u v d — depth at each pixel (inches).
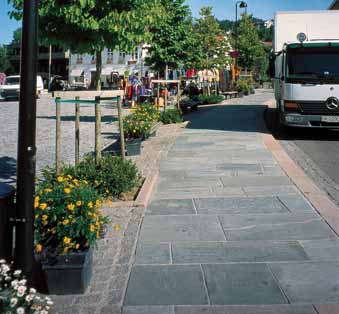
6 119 824.9
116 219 251.3
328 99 542.6
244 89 1652.3
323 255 198.2
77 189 182.5
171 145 501.0
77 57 2610.7
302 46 559.8
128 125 456.4
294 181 326.0
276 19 640.4
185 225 239.3
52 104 1275.8
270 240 216.4
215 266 188.9
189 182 331.9
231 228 233.5
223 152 450.3
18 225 143.2
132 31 544.1
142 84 1218.0
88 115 916.0
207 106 1109.1
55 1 508.7
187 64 1049.5
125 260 196.5
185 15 938.1
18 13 521.7
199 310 155.0
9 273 144.1
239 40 1993.1
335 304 157.6
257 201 279.9
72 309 158.1
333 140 561.3
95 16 533.3
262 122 715.4
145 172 366.9
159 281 176.7
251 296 163.9
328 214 251.1
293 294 164.9
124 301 162.1
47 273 166.7
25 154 141.1
